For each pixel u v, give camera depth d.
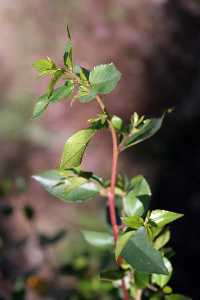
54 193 1.00
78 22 6.41
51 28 6.77
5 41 6.84
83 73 0.87
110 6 6.07
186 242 4.37
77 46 6.14
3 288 2.05
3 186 2.03
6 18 7.04
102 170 5.54
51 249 4.29
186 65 5.57
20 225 4.75
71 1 6.53
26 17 6.85
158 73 5.67
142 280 1.03
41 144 6.06
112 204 0.97
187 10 5.52
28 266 3.80
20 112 6.39
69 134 6.01
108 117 0.90
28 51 6.83
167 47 5.63
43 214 5.13
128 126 0.98
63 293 2.08
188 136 5.45
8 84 6.68
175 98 5.59
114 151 0.93
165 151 5.45
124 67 5.82
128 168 5.46
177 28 5.59
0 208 1.98
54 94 0.87
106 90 0.86
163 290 1.03
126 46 5.82
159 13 5.70
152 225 0.89
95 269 2.14
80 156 0.88
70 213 5.11
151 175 5.25
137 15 5.74
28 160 5.96
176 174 5.19
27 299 2.38
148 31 5.78
